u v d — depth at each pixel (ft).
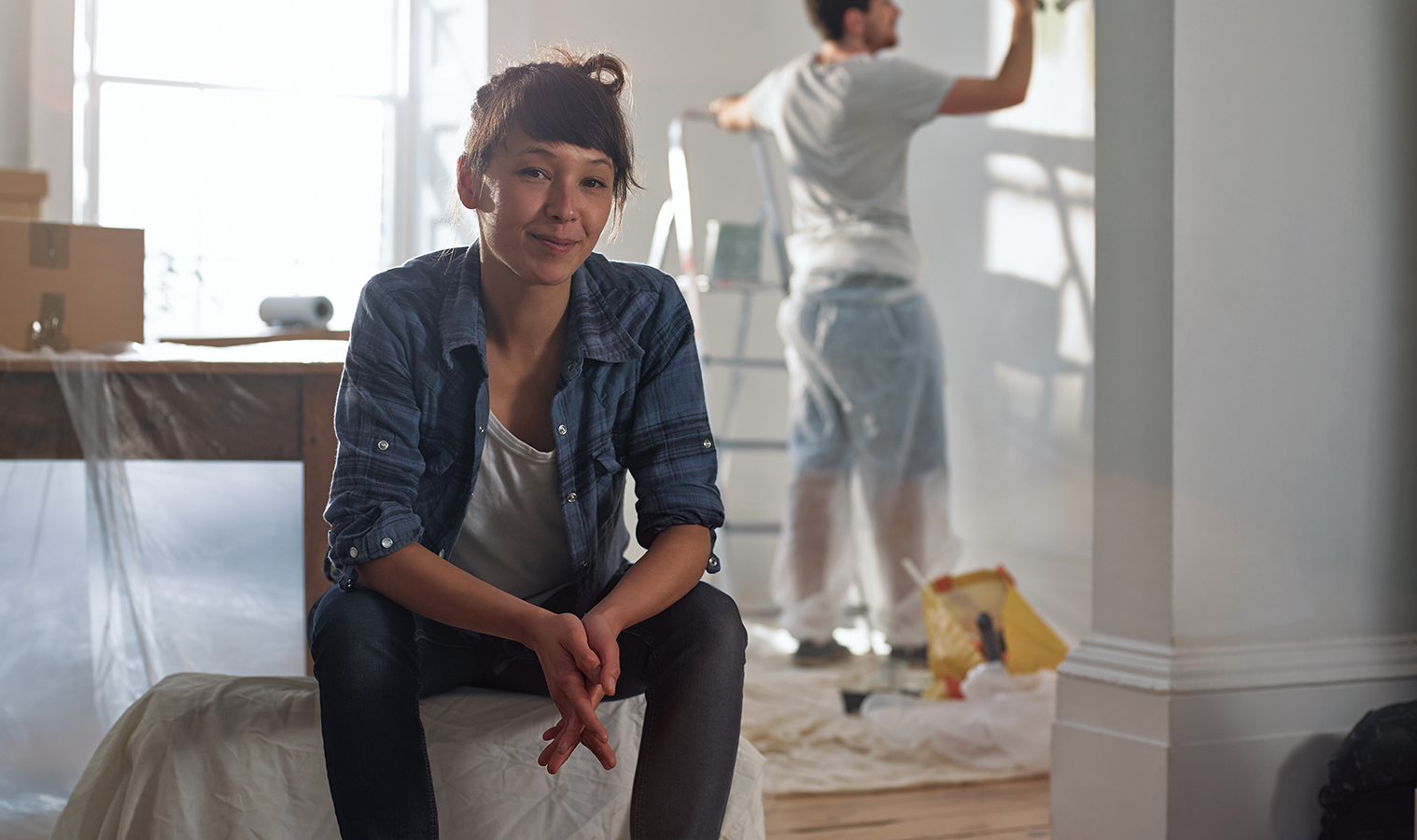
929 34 12.24
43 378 5.29
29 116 13.06
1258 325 5.55
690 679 3.58
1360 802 5.10
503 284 3.86
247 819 3.89
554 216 3.62
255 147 13.73
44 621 5.45
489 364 3.96
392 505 3.69
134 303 5.97
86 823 3.99
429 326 3.89
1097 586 5.81
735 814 4.05
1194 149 5.40
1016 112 10.85
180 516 5.72
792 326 10.55
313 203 13.85
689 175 12.88
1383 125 5.87
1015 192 10.87
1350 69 5.79
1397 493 5.86
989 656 8.57
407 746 3.43
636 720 4.13
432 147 13.42
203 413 5.33
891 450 10.18
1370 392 5.82
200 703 3.98
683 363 4.18
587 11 12.64
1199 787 5.22
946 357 11.85
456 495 3.91
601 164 3.68
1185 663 5.30
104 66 13.33
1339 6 5.77
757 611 11.26
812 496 10.68
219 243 13.64
